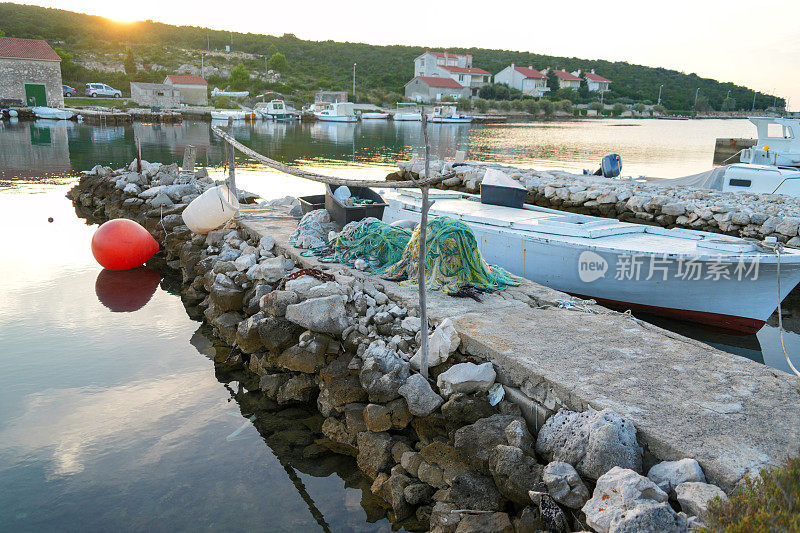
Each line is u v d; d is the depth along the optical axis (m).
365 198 10.70
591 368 4.93
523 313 6.38
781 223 11.94
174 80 72.81
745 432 3.98
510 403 4.98
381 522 4.62
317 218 9.68
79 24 110.50
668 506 3.27
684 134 58.28
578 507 3.81
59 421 5.91
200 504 4.78
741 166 16.89
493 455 4.39
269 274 7.98
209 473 5.20
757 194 15.45
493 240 9.48
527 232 9.28
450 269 7.24
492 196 11.26
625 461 3.83
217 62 105.06
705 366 5.03
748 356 7.89
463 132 54.47
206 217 10.94
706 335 8.54
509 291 7.21
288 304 6.79
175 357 7.52
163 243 12.63
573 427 4.21
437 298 6.86
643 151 37.78
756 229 12.34
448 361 5.54
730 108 126.00
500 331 5.76
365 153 32.66
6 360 7.18
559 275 8.92
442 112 74.12
